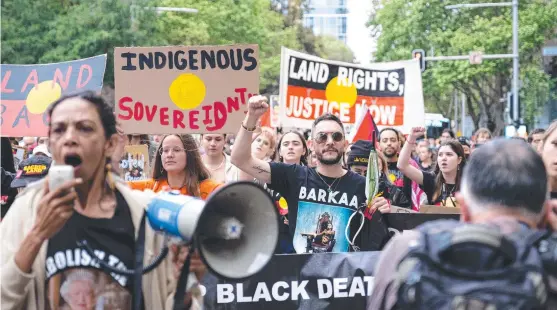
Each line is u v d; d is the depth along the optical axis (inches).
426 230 100.4
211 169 293.0
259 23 1830.7
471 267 95.0
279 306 191.0
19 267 114.3
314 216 226.1
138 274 118.8
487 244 95.3
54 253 119.5
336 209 225.8
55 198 112.7
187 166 242.4
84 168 120.0
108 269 119.4
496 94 1706.4
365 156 283.3
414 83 410.9
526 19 1493.6
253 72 253.9
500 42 1519.4
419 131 296.4
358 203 225.6
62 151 119.3
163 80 255.9
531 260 95.2
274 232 118.3
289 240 228.4
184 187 242.2
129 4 1298.0
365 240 225.3
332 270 192.1
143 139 345.7
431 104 2522.1
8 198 264.4
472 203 103.7
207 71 254.8
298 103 399.9
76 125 119.3
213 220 115.7
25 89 297.9
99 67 292.5
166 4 1606.8
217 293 188.4
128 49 256.5
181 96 255.1
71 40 1240.2
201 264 119.2
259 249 117.4
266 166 226.1
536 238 98.1
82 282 119.2
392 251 104.0
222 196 115.1
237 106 254.4
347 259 192.2
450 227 99.6
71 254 119.3
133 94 256.7
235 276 115.2
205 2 1688.0
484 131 634.8
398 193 297.1
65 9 1266.0
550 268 96.7
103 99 123.2
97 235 120.4
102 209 121.6
